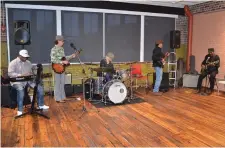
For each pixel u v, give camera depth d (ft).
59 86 16.71
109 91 15.60
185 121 12.75
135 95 19.10
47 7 18.38
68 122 12.50
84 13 19.85
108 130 11.39
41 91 14.38
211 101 17.16
